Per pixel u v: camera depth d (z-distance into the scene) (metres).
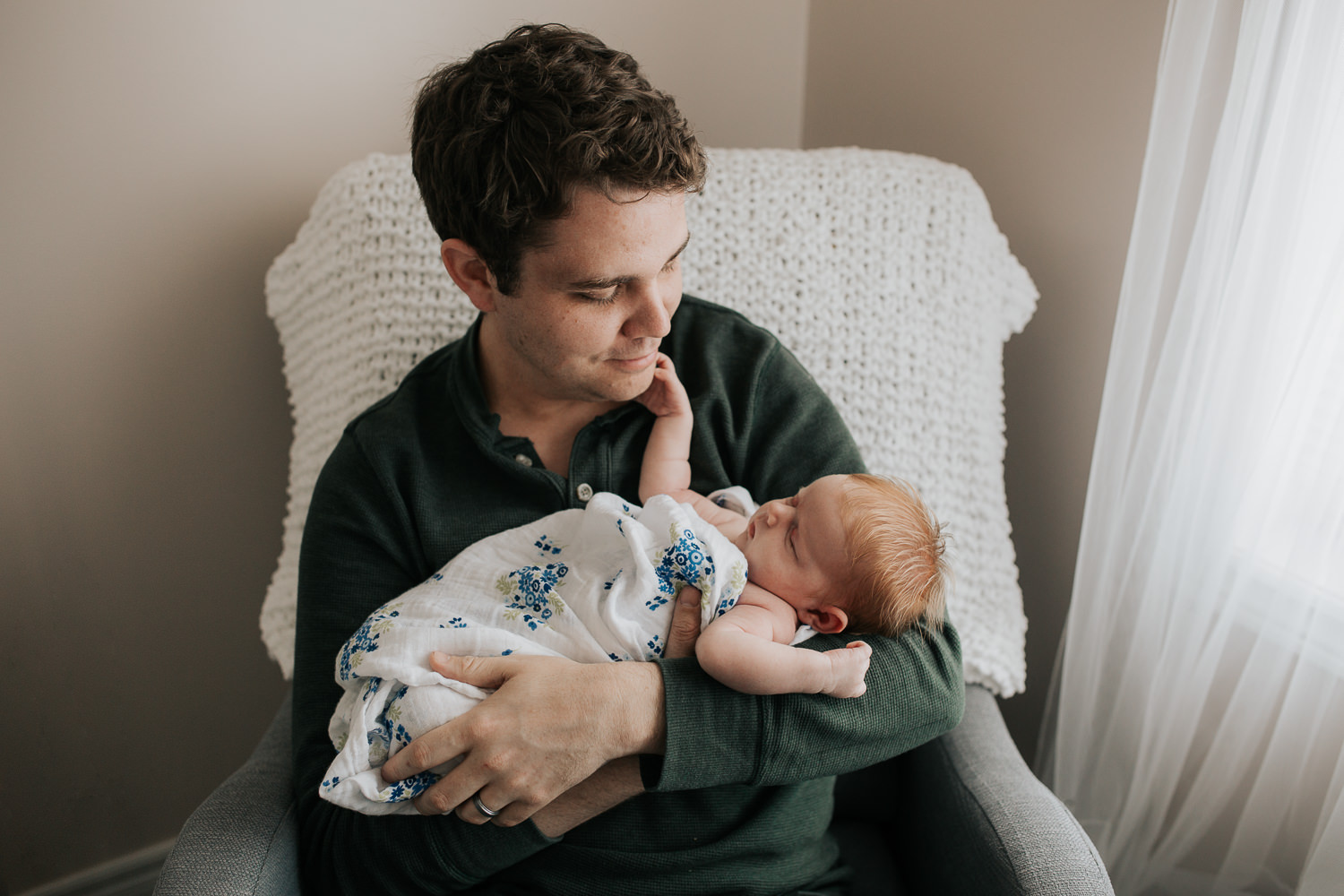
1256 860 0.99
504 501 0.93
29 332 1.20
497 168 0.71
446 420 0.96
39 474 1.25
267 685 1.51
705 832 0.85
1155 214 0.98
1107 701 1.11
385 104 1.33
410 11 1.31
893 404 1.10
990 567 1.11
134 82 1.17
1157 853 1.07
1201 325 0.94
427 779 0.77
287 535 1.16
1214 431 0.94
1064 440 1.29
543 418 0.96
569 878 0.84
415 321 1.09
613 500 0.89
